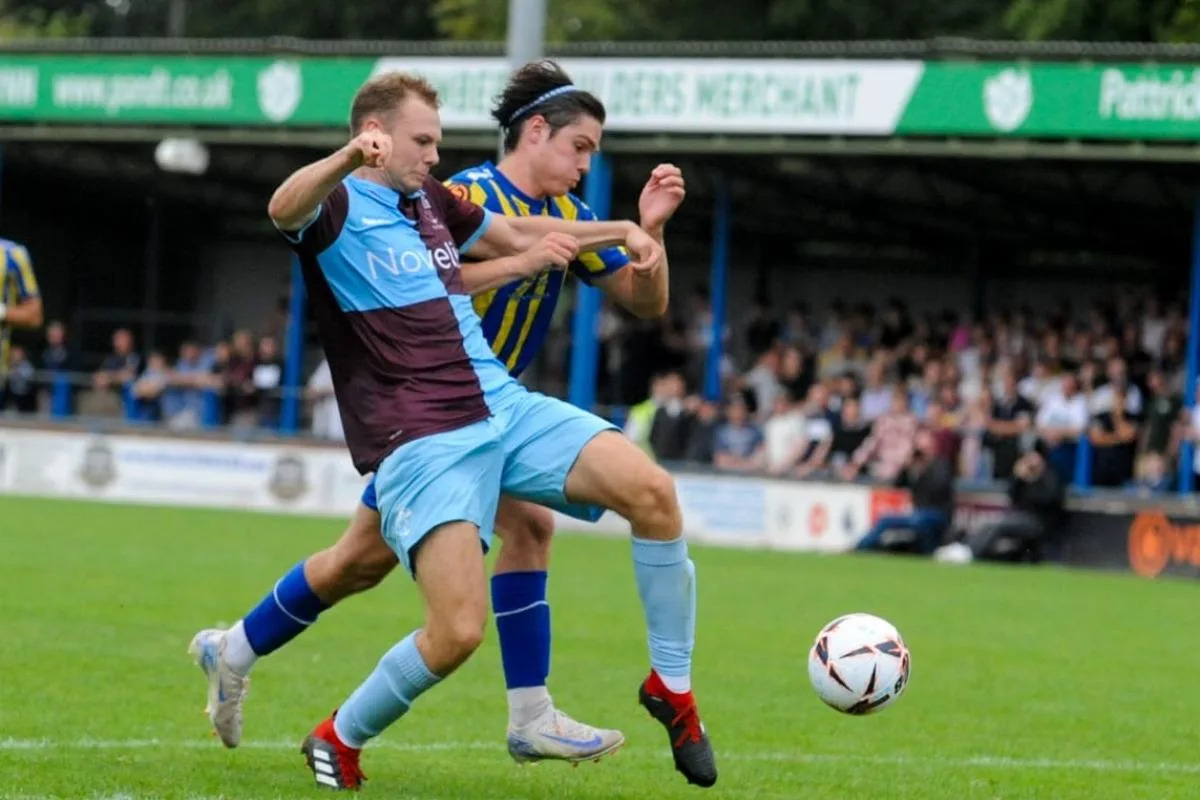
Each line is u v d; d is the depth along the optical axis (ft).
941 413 112.88
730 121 114.83
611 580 79.36
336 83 125.70
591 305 122.52
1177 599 82.53
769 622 66.23
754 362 146.41
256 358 142.61
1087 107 107.04
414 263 31.60
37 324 76.74
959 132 110.01
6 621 55.83
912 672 54.49
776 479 114.93
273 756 35.73
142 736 37.68
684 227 161.68
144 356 171.22
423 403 30.94
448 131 121.49
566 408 32.14
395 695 31.19
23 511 106.42
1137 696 51.11
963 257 164.35
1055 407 114.01
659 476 31.24
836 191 137.69
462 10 208.13
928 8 180.55
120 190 160.97
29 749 35.17
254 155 143.13
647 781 35.24
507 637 33.94
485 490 31.07
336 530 101.86
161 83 129.70
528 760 34.09
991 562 104.63
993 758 39.93
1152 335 130.31
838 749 40.42
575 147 35.32
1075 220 143.95
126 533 92.89
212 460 128.67
